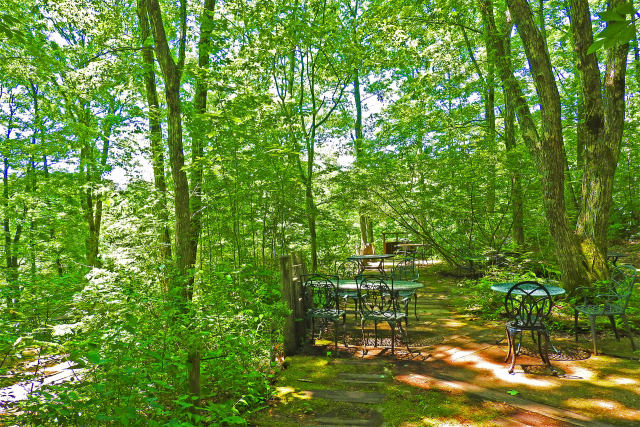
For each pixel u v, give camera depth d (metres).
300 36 8.63
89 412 2.27
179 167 4.74
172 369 2.71
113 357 2.45
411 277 8.50
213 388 3.40
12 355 2.81
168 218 6.62
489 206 9.27
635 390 3.40
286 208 7.31
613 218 13.01
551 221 6.01
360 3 12.59
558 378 3.72
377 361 4.39
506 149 9.10
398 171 9.59
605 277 5.63
